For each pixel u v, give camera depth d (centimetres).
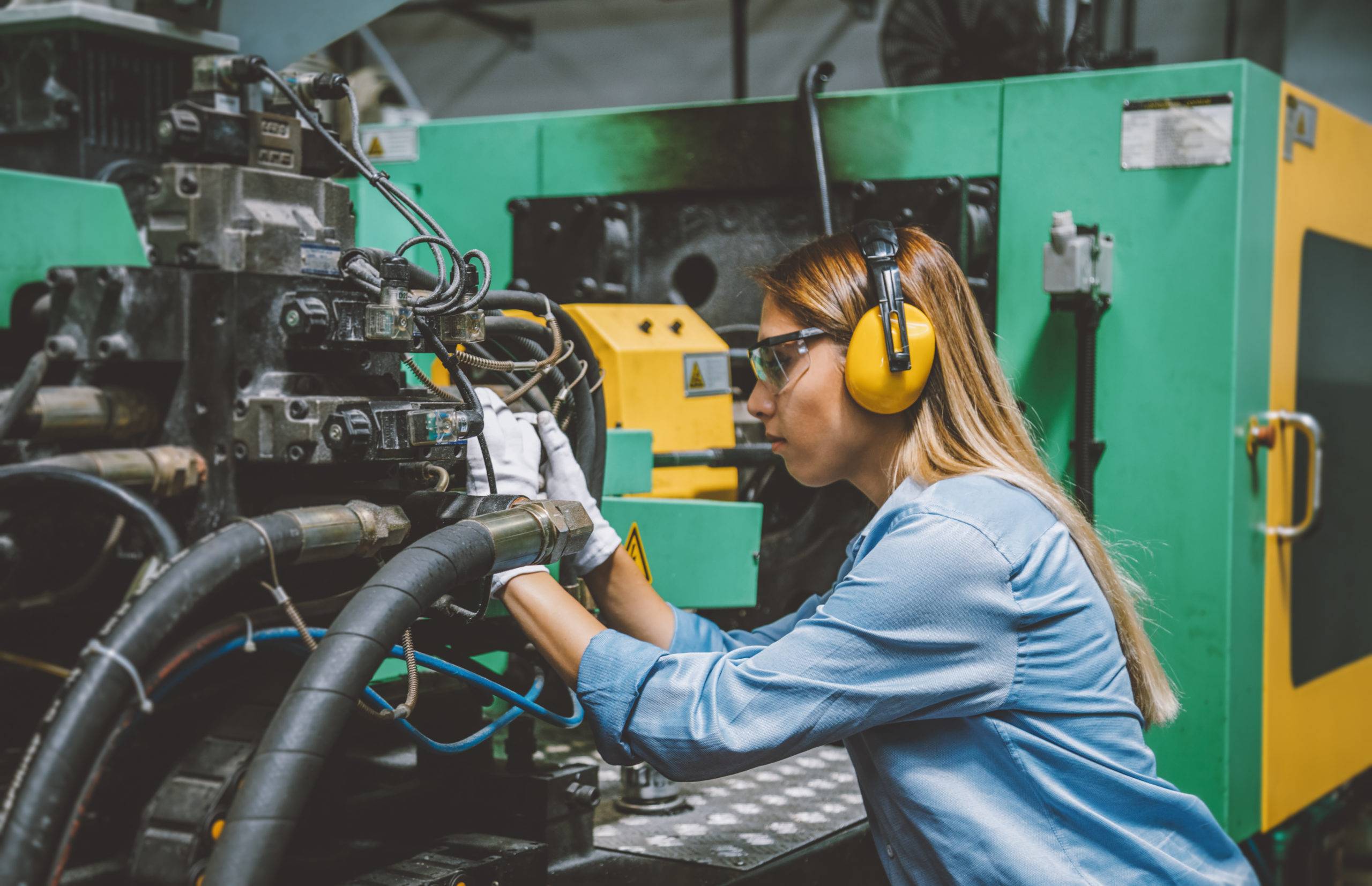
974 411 123
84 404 98
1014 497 118
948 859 114
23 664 98
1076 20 234
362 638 86
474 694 135
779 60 623
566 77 676
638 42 655
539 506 106
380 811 126
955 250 218
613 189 249
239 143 107
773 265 130
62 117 129
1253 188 205
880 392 118
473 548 96
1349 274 252
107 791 105
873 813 125
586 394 136
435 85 714
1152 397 209
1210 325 204
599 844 146
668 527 155
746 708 107
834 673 108
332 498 106
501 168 260
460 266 113
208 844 91
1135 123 208
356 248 113
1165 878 115
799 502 229
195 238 102
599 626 113
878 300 118
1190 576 206
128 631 80
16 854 74
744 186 237
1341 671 254
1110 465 212
